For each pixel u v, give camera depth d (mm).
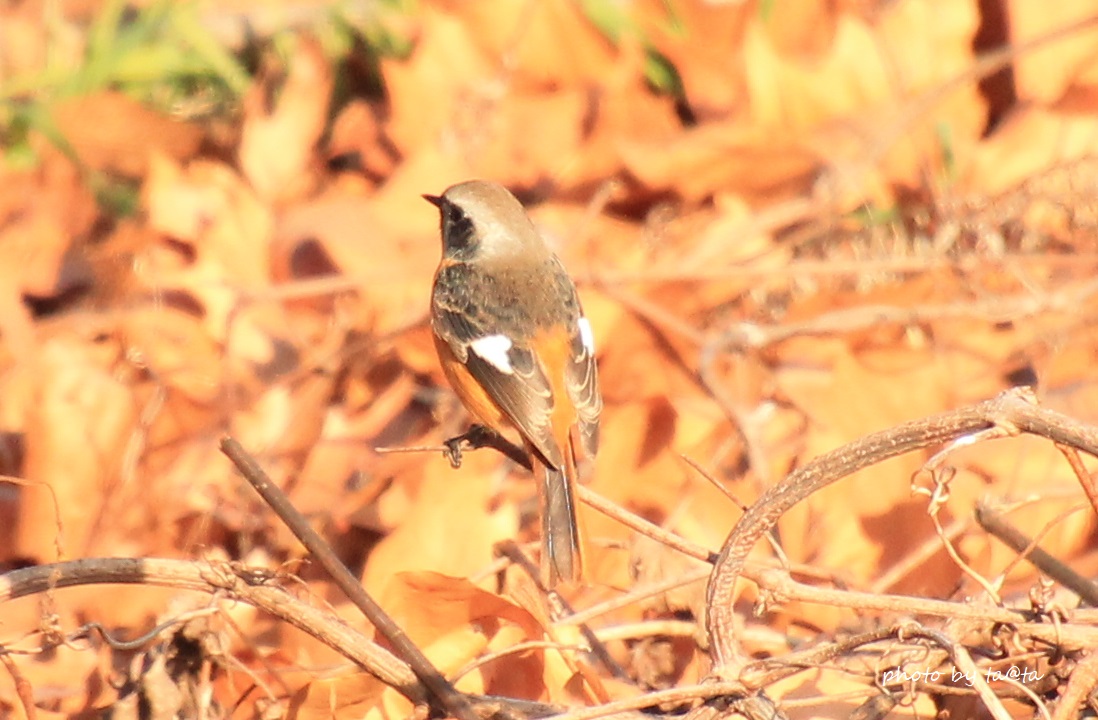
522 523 11617
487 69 16172
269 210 15172
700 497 10898
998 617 7719
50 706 9500
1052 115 15000
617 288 12930
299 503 11602
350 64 17188
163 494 11680
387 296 13453
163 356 13031
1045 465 10875
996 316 12414
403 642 7730
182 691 8094
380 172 16203
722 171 14883
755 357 12547
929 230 14398
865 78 15070
